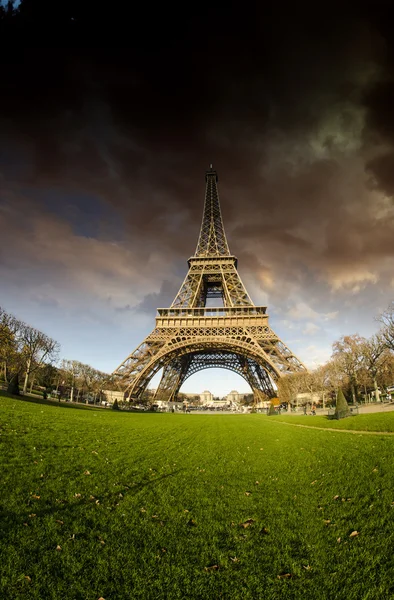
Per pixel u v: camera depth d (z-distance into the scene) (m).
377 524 12.65
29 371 111.81
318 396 128.88
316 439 36.34
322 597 8.90
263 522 13.25
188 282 147.38
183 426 59.75
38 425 35.28
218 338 125.81
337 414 62.34
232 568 10.18
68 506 14.23
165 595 8.94
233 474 20.86
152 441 35.44
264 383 162.38
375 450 25.34
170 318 133.75
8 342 100.06
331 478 19.09
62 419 45.84
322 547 11.34
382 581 9.40
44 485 16.52
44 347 124.12
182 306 137.75
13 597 8.53
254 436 43.41
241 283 140.62
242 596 9.00
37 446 25.09
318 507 14.87
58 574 9.58
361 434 38.72
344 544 11.48
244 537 12.02
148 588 9.16
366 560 10.46
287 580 9.62
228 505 15.16
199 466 23.12
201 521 13.36
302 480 19.28
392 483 16.66
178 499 15.82
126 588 9.07
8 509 13.22
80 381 146.75
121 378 126.62
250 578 9.69
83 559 10.33
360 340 119.69
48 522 12.50
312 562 10.54
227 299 141.62
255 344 122.94
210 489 17.50
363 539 11.69
